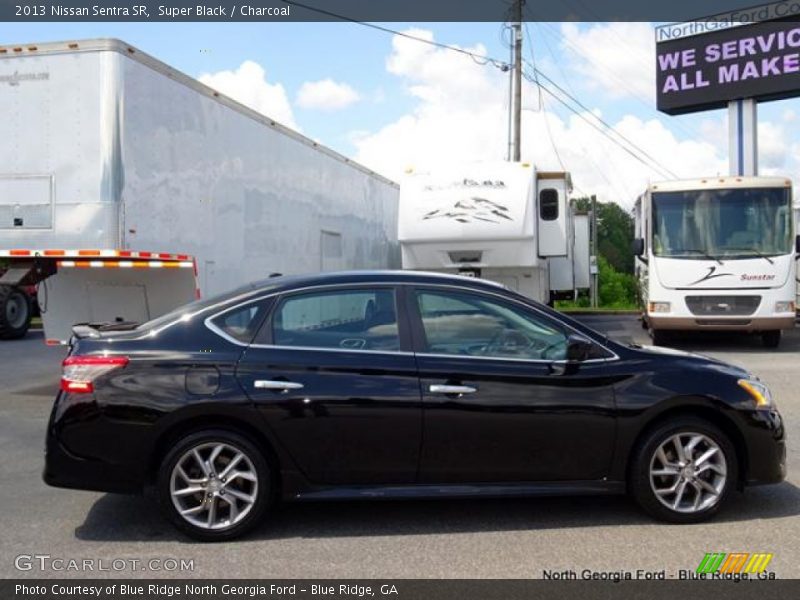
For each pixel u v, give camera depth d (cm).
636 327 1894
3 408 852
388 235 1933
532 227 1328
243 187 1115
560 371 477
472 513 507
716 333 1644
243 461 459
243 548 448
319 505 525
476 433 467
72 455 454
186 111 966
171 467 453
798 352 1339
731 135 2116
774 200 1309
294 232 1305
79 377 460
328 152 1470
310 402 459
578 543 453
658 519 484
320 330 480
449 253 1362
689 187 1334
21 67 860
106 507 524
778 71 2022
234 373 460
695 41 2133
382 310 485
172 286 941
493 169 1352
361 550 444
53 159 858
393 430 463
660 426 481
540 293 1416
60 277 941
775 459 492
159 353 464
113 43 840
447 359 473
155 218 908
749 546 447
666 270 1327
